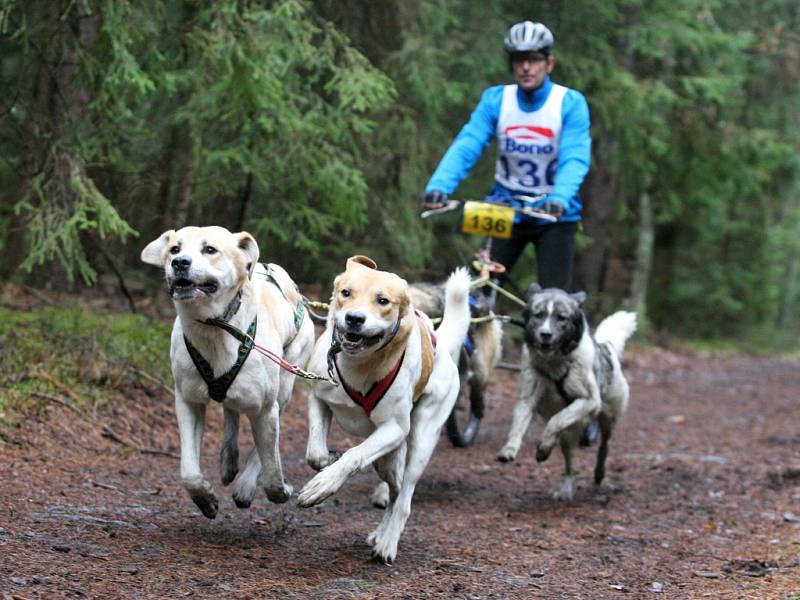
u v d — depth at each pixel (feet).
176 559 17.81
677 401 51.98
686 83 60.29
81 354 29.91
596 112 58.49
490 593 17.97
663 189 68.80
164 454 26.73
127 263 45.50
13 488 21.12
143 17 30.25
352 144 38.52
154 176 38.47
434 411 20.04
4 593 14.82
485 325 30.48
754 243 100.22
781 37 74.28
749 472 32.04
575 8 53.98
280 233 38.65
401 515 19.44
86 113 31.91
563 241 29.22
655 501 27.58
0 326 30.94
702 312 100.58
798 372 78.59
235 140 36.76
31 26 29.50
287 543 19.93
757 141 65.87
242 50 31.53
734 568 20.81
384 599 16.90
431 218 47.19
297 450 29.78
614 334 29.76
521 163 29.78
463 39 50.93
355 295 17.80
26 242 38.29
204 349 17.94
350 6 41.32
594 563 20.86
